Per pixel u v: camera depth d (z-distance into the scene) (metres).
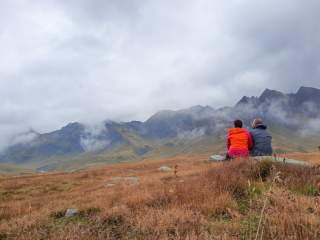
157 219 3.38
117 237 3.18
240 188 4.43
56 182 14.45
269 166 4.98
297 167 5.08
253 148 6.59
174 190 4.66
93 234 3.20
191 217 3.36
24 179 18.38
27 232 3.67
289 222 2.77
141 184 7.43
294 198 3.55
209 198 3.96
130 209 4.17
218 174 5.02
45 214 4.86
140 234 3.15
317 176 4.55
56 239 3.10
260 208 3.53
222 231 2.85
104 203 4.97
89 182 12.76
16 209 6.28
